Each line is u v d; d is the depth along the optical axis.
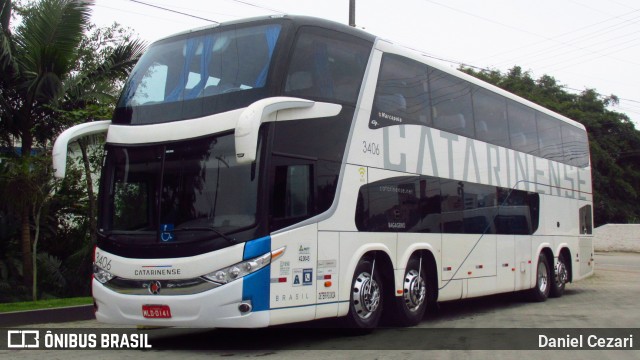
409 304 10.51
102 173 8.91
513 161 14.38
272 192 7.96
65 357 8.12
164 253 7.99
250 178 7.90
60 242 16.27
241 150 7.32
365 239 9.41
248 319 7.61
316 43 8.96
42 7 14.38
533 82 42.56
